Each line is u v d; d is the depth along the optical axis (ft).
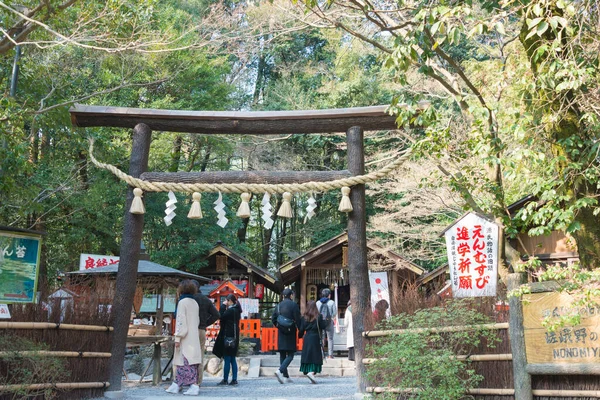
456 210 44.91
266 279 62.03
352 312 25.14
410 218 52.60
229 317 33.40
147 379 36.35
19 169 35.55
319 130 26.89
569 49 18.52
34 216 50.14
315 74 67.36
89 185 54.60
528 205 19.72
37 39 32.50
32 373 20.49
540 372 18.34
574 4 19.51
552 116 18.78
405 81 21.30
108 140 51.83
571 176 19.13
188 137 65.51
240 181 26.63
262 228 87.92
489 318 20.39
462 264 22.16
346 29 24.75
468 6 17.78
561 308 18.17
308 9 23.79
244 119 26.78
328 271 60.64
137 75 52.24
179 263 61.26
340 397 26.32
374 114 26.32
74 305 23.98
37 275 22.44
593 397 17.66
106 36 27.91
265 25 49.39
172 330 48.26
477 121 21.63
